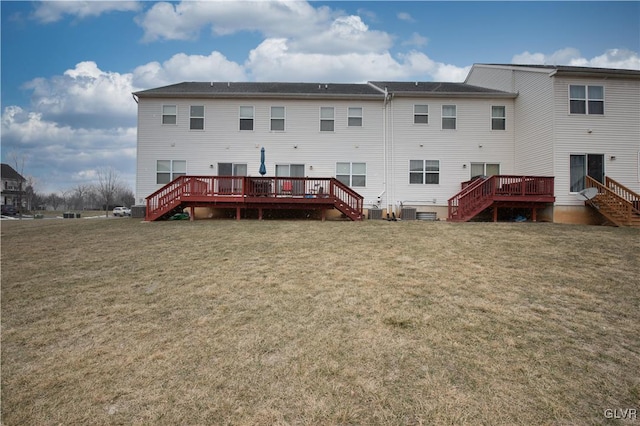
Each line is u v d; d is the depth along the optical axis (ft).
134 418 9.41
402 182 55.52
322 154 55.62
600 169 48.37
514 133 55.72
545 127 49.32
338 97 55.21
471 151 55.77
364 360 11.85
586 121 48.37
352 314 15.52
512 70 55.83
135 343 13.42
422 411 9.40
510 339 13.19
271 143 55.47
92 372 11.58
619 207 43.14
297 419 9.19
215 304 17.03
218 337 13.71
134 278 21.38
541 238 31.99
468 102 55.88
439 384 10.53
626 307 16.15
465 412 9.34
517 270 21.97
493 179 47.24
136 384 10.88
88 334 14.26
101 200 177.78
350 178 55.62
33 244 32.45
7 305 17.42
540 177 47.44
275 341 13.28
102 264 24.76
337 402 9.80
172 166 54.85
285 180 47.44
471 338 13.28
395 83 66.03
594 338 13.28
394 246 29.04
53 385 10.94
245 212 51.60
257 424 9.04
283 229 38.06
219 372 11.38
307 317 15.31
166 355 12.49
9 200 168.04
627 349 12.49
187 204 46.80
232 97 55.16
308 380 10.83
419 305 16.42
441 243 30.12
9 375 11.48
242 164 55.36
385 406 9.61
